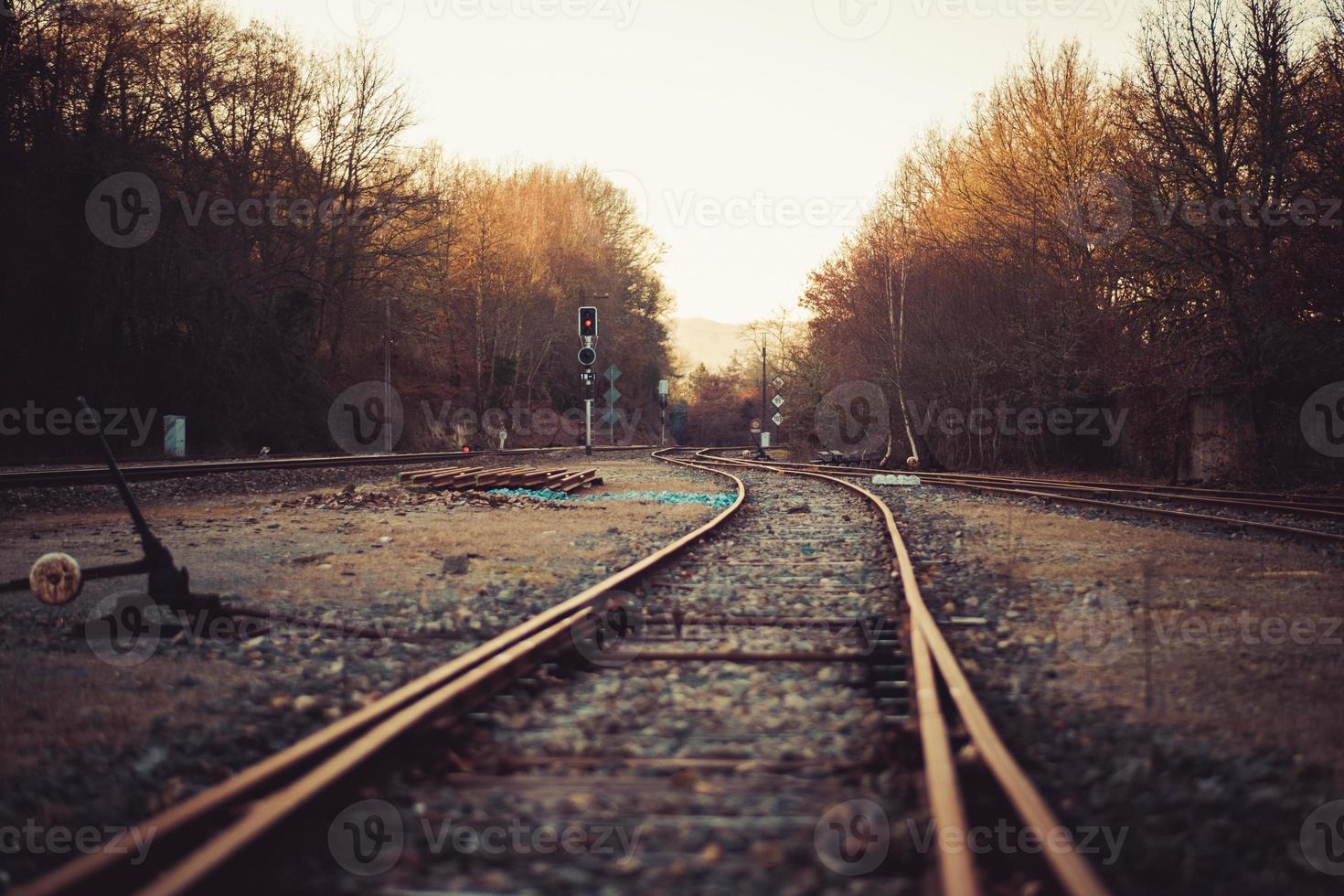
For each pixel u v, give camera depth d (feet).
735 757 14.65
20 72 99.76
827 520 50.88
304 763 12.84
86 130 108.47
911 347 122.31
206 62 121.90
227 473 80.59
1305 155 74.38
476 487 69.15
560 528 47.75
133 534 43.62
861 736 15.55
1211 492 66.80
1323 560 35.37
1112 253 91.04
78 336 108.78
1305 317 74.49
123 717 16.61
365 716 14.52
